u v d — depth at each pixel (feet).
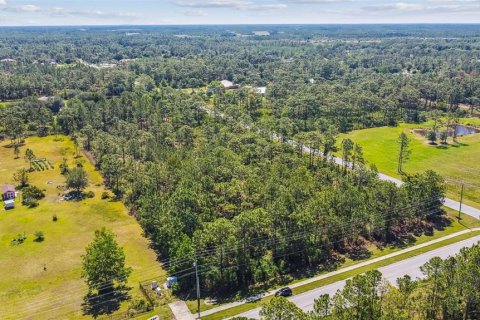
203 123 538.88
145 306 229.25
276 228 264.93
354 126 572.10
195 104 597.11
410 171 418.31
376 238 297.12
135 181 364.58
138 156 444.14
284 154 401.70
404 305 187.21
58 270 274.16
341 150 471.62
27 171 443.32
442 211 335.26
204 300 235.81
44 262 283.59
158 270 268.21
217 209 300.40
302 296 232.12
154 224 297.94
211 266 244.01
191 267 243.60
